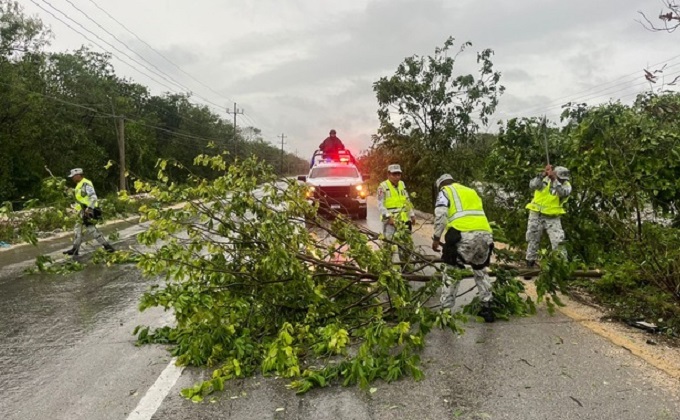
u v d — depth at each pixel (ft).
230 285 17.10
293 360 13.76
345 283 19.39
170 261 16.38
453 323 15.83
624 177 23.54
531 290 23.27
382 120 63.16
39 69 110.93
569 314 19.16
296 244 18.40
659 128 26.55
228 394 12.86
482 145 60.64
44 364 15.29
